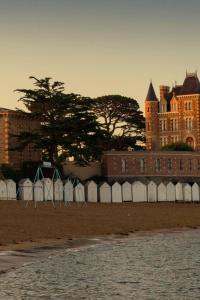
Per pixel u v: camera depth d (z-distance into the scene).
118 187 109.88
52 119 125.12
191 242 55.78
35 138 122.44
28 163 121.12
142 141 181.88
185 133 196.38
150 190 112.88
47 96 125.12
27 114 127.81
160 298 31.70
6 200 94.25
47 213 77.75
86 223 69.25
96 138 126.56
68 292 32.81
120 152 134.88
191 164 145.50
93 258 44.72
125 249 50.16
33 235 56.81
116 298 31.66
